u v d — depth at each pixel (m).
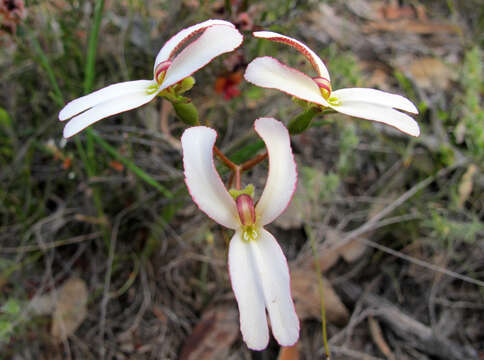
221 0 0.12
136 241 0.10
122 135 0.11
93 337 0.10
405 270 0.10
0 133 0.11
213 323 0.10
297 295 0.10
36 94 0.11
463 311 0.10
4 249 0.10
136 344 0.10
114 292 0.10
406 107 0.06
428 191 0.11
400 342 0.10
